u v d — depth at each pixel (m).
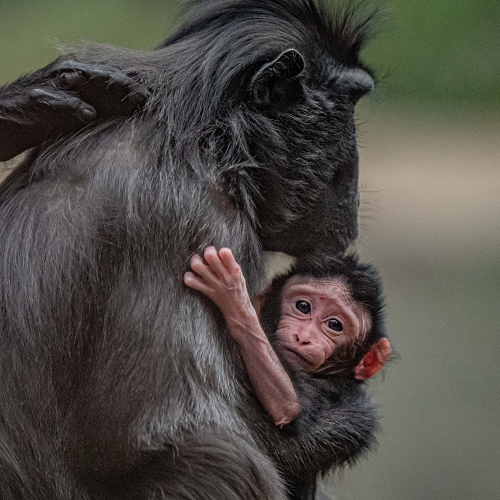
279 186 9.65
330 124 10.08
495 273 25.59
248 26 9.66
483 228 28.97
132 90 8.91
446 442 17.55
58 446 8.49
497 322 22.72
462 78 39.97
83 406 8.43
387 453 17.16
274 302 10.80
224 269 8.47
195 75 9.31
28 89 8.91
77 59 9.30
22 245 8.52
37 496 8.49
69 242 8.42
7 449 8.41
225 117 9.24
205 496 8.03
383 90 11.80
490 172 33.12
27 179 8.97
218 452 8.10
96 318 8.41
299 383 9.56
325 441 9.52
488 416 18.39
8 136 8.86
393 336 21.75
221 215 8.81
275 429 9.03
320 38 10.30
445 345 21.41
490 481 16.31
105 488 8.47
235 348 8.81
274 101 9.60
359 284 10.80
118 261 8.38
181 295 8.41
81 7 38.66
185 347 8.26
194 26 10.04
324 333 10.50
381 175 32.62
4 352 8.41
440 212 30.03
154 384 8.16
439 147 35.41
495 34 40.19
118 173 8.53
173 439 8.08
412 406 18.75
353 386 10.81
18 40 36.38
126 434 8.20
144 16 38.44
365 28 10.70
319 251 10.77
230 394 8.58
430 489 16.12
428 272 25.77
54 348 8.41
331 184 10.29
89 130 8.91
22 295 8.41
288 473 9.29
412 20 39.88
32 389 8.41
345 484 16.11
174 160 8.76
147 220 8.41
